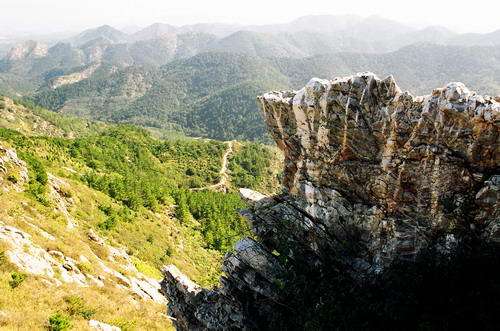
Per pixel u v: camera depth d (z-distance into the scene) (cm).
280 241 3147
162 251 9500
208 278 9288
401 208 2627
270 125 3150
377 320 2481
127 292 4991
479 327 2159
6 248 3797
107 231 8506
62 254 4631
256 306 3173
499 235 2350
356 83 2609
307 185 2983
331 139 2788
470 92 2320
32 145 14038
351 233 2883
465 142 2334
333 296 2722
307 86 2783
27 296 3253
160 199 13925
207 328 3275
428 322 2264
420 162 2500
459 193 2430
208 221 13638
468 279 2358
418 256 2569
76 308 3469
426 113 2398
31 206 6372
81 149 17900
